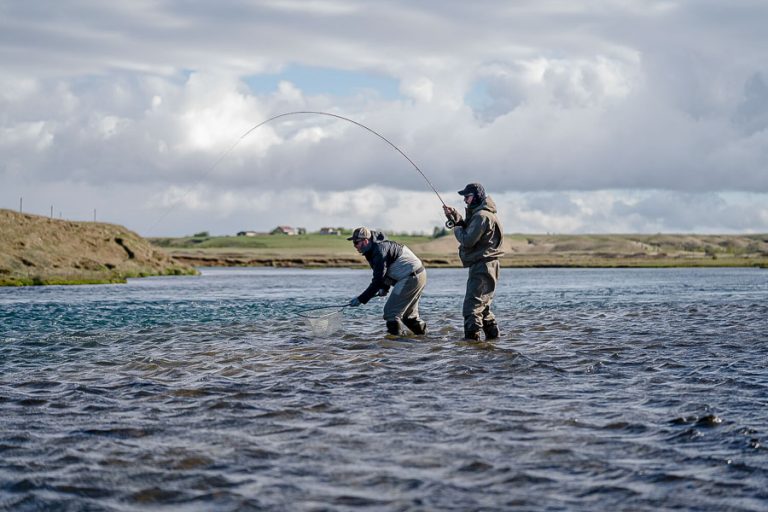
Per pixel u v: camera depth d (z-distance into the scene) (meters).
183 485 5.44
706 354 11.74
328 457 6.07
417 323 14.41
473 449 6.27
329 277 65.81
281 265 123.62
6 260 46.78
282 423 7.19
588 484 5.39
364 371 10.12
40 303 25.92
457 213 13.52
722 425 6.97
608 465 5.82
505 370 10.17
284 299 29.05
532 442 6.47
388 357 11.42
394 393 8.60
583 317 19.11
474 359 11.15
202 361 11.24
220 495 5.22
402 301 13.90
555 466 5.81
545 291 35.19
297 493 5.24
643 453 6.14
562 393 8.59
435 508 4.94
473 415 7.45
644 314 20.02
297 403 8.06
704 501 5.04
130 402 8.22
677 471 5.66
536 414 7.49
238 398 8.36
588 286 41.59
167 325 17.50
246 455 6.14
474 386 9.03
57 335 15.30
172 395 8.58
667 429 6.86
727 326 16.34
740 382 9.23
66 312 21.70
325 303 26.12
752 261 134.88
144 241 67.12
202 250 187.88
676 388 8.89
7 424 7.22
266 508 4.97
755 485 5.34
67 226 58.62
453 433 6.77
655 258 163.50
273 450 6.28
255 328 16.61
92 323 18.11
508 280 54.38
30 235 52.88
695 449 6.23
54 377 9.91
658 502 5.03
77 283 45.03
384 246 13.93
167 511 4.96
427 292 34.84
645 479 5.49
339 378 9.59
